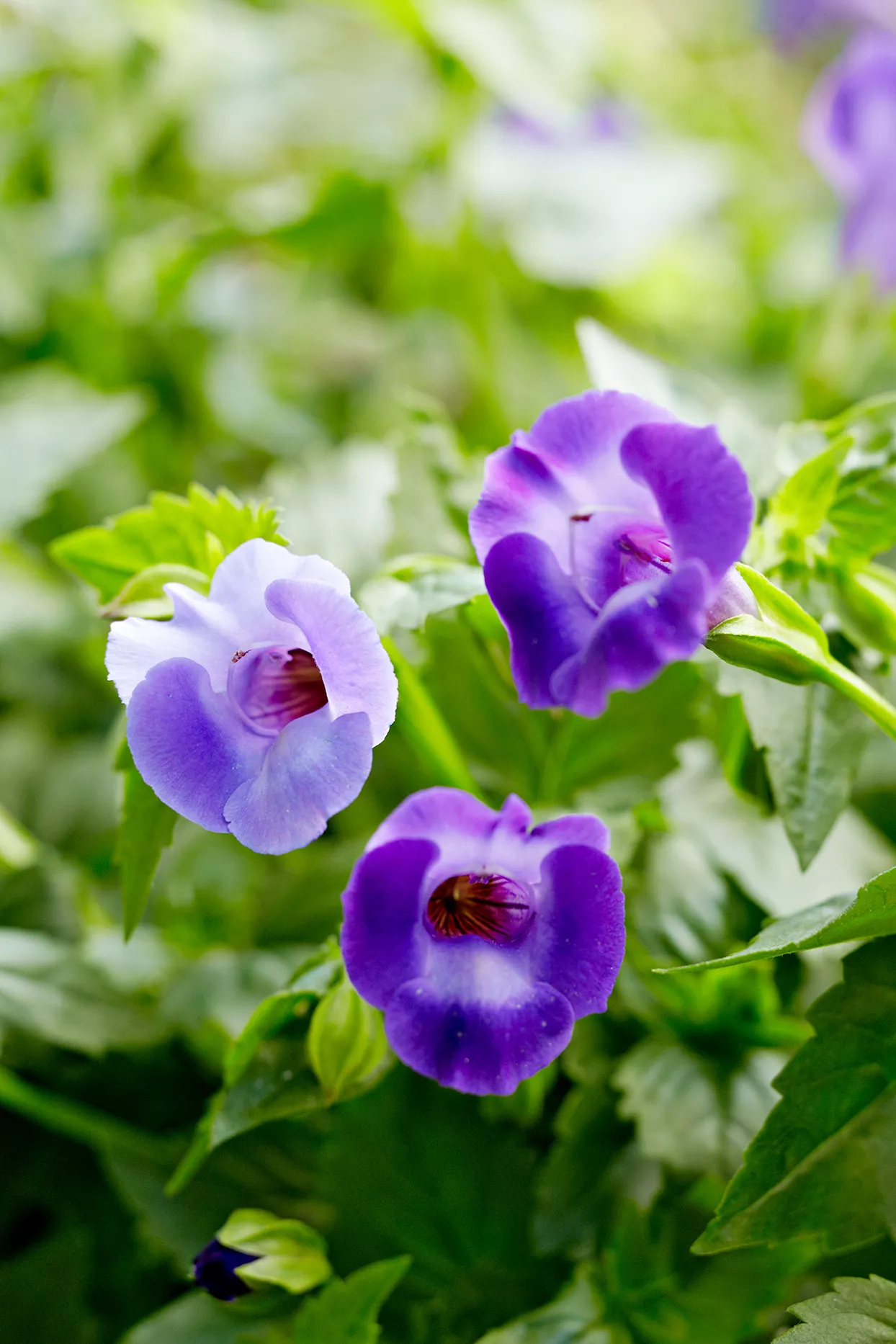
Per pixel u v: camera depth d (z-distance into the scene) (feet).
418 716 1.57
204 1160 1.64
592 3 3.29
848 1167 1.46
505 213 2.44
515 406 2.43
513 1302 1.59
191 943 1.73
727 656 1.45
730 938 1.59
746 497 1.39
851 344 2.29
